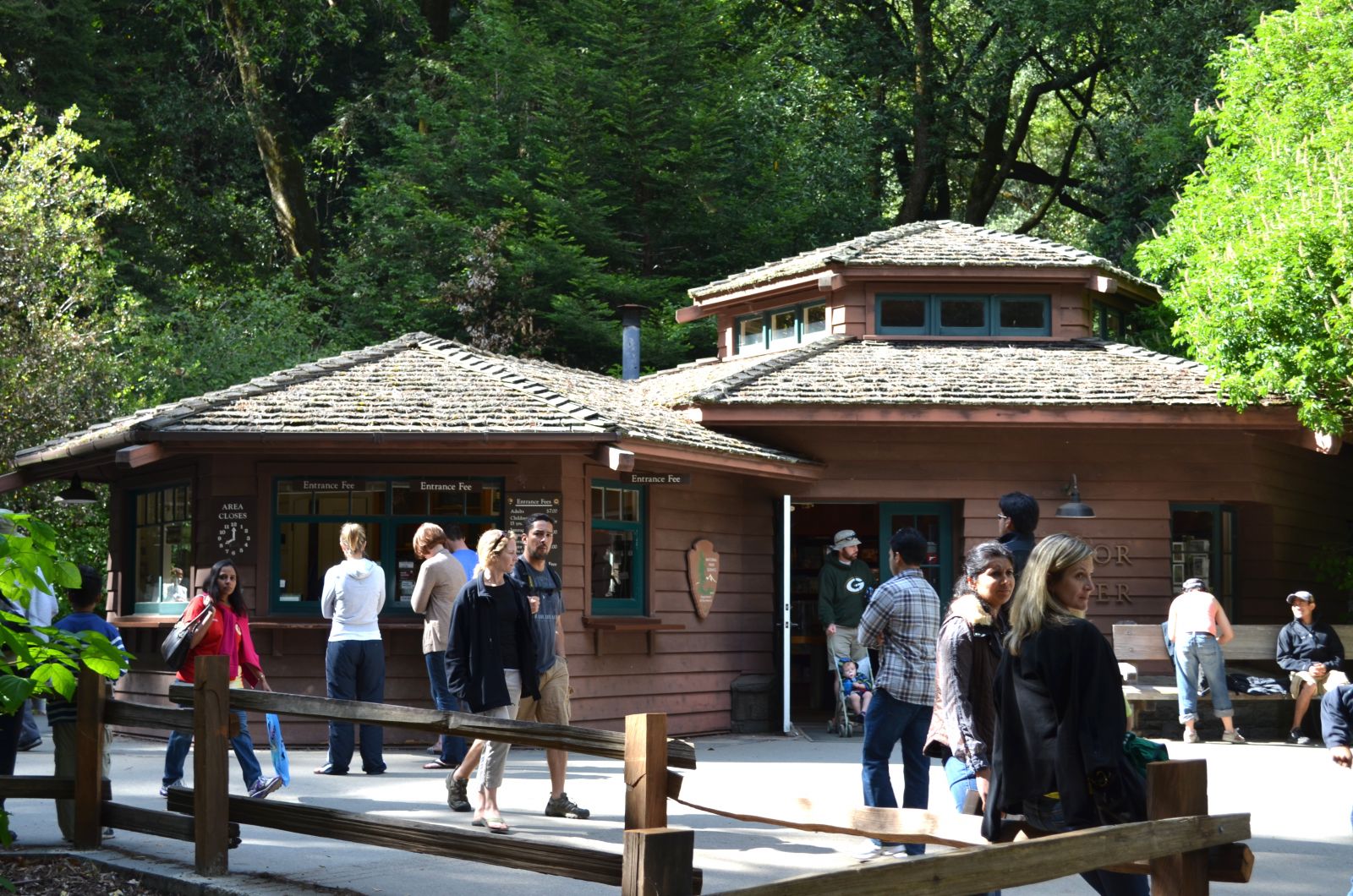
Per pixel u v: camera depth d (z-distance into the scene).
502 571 8.38
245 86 30.58
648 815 4.96
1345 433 15.51
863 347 18.02
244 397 14.23
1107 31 31.16
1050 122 38.38
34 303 19.66
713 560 15.86
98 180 21.00
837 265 18.14
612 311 28.14
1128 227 29.00
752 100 29.78
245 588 13.73
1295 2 25.84
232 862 7.32
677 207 29.16
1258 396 15.21
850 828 4.86
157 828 7.29
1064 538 4.83
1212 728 14.71
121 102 30.14
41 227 19.48
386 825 6.16
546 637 8.88
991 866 3.80
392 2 31.19
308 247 31.59
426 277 28.28
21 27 25.88
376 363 15.74
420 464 13.98
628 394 18.38
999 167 35.88
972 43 34.47
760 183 29.89
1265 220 15.07
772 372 16.80
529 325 27.28
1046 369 17.03
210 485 13.95
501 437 13.47
